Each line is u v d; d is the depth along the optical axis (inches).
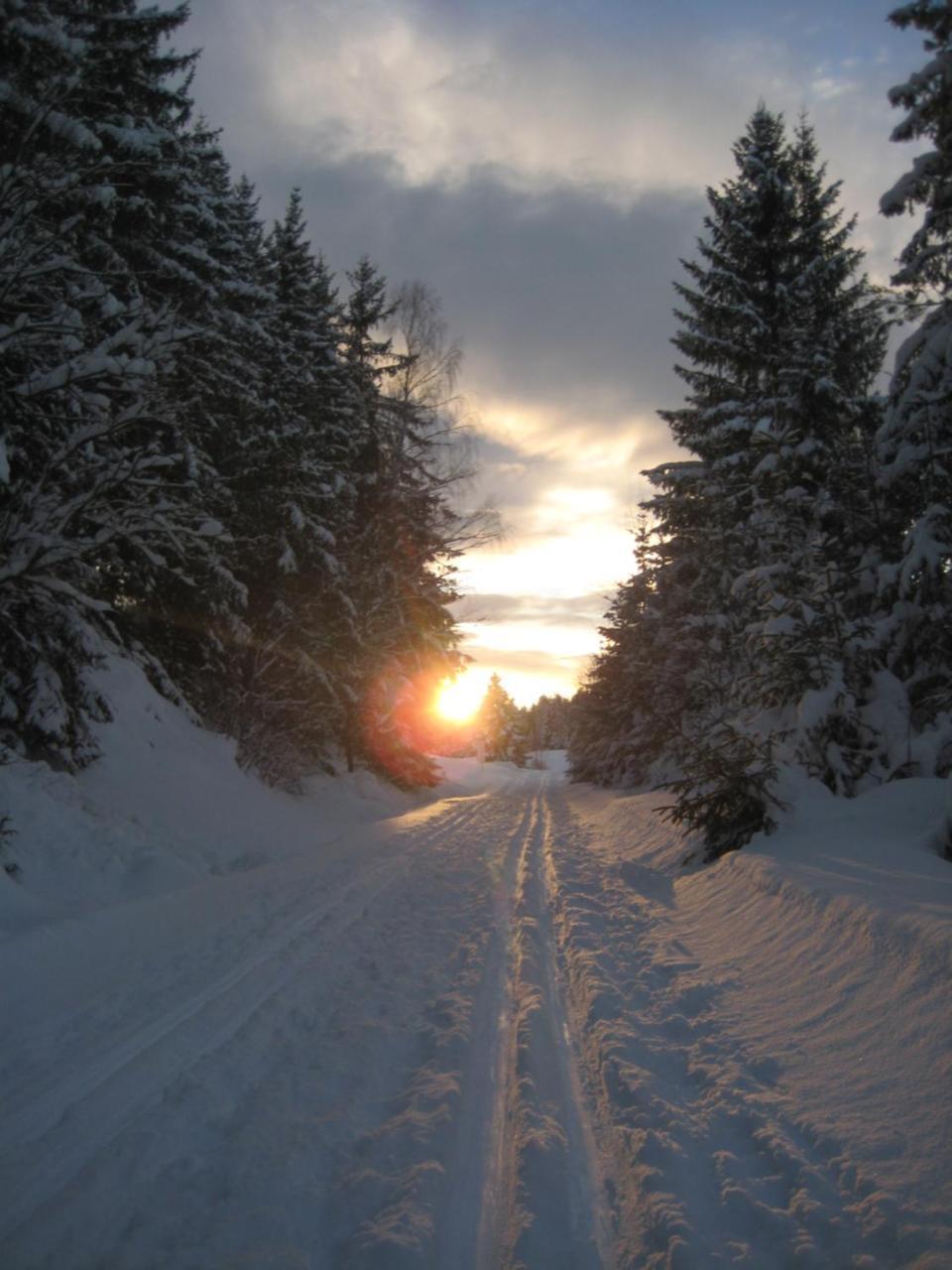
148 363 310.7
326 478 745.6
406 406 898.1
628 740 950.4
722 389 706.2
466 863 440.8
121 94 417.4
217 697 684.7
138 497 342.6
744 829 350.6
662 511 756.6
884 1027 151.9
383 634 910.4
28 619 346.0
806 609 393.4
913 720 396.2
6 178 281.6
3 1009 193.2
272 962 235.8
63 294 350.9
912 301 421.4
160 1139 132.3
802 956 200.8
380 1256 100.1
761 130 724.0
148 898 299.3
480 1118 142.0
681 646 698.2
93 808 357.4
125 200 415.5
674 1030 181.9
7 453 307.1
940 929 166.6
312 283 784.3
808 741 370.9
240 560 668.7
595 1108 148.8
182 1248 104.0
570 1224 112.0
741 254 714.8
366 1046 173.8
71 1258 102.2
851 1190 112.7
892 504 439.2
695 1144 129.7
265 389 658.8
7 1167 124.5
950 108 387.9
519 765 3698.3
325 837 579.2
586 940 261.1
